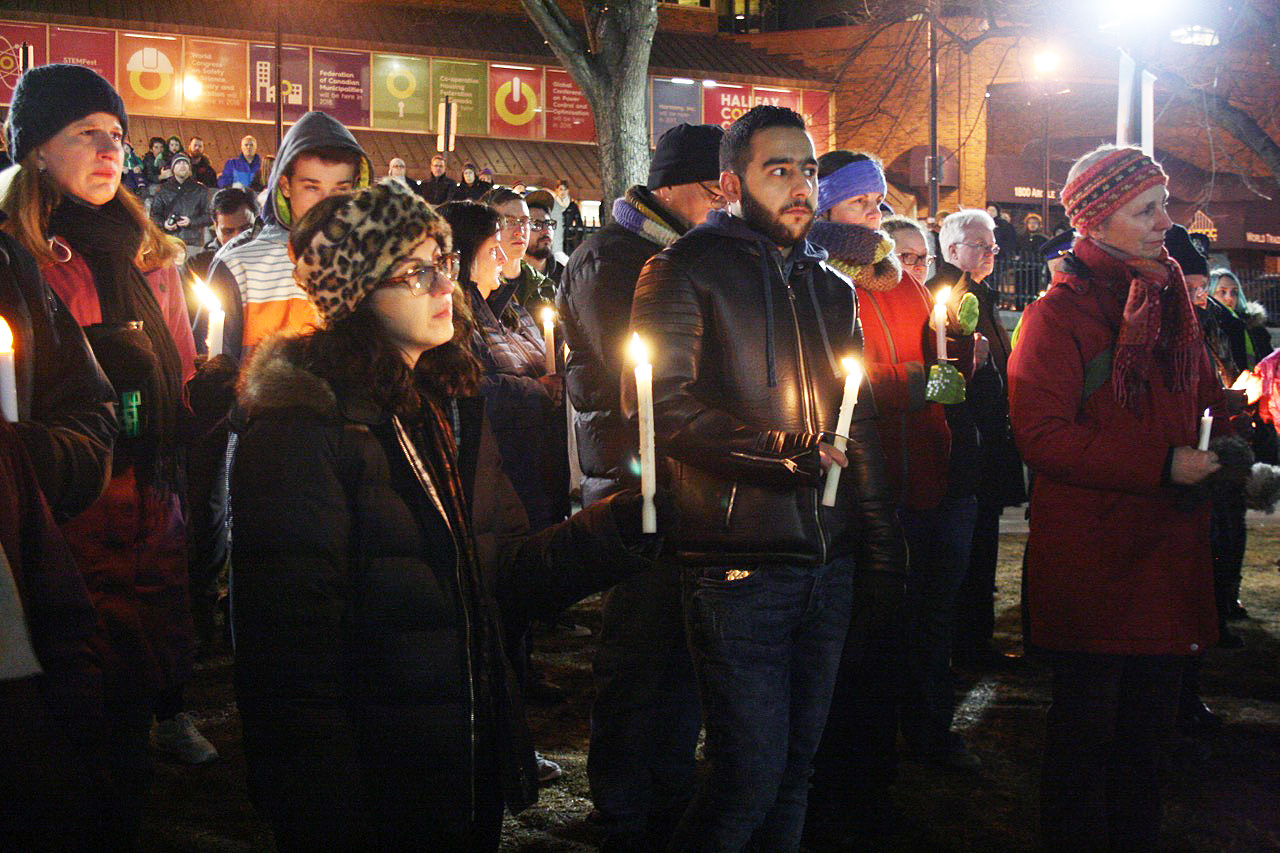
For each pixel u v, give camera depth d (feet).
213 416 9.48
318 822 6.41
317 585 6.48
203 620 18.10
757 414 8.89
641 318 8.93
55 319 8.53
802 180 9.06
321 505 6.52
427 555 6.77
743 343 8.87
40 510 6.91
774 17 98.43
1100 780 10.25
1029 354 10.25
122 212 10.95
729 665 8.61
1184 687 15.31
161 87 78.64
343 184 12.19
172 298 11.97
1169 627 9.89
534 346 15.51
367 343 6.79
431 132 85.15
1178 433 10.17
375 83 83.61
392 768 6.66
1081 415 10.27
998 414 17.80
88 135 10.45
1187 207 104.22
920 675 13.99
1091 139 99.60
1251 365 23.12
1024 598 10.66
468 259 14.40
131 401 10.00
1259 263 108.88
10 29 75.20
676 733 11.07
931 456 13.17
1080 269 10.49
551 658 18.33
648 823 11.16
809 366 9.05
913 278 13.23
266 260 12.26
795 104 92.02
